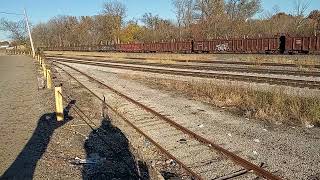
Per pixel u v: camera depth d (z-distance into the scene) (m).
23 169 8.38
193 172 8.27
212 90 18.12
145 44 58.16
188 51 48.72
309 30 51.88
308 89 16.64
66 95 19.11
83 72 32.59
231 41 42.41
